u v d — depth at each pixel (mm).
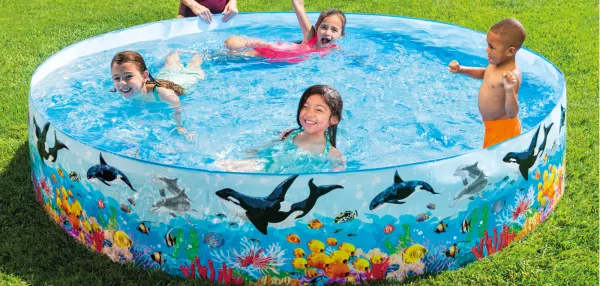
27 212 4629
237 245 3777
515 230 4277
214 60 6410
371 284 3863
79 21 9031
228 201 3672
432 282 3896
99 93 5594
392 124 5094
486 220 4062
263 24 7469
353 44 6828
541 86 5605
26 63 7434
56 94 5547
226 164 4457
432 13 9266
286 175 3586
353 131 4973
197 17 7148
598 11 9320
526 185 4234
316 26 6754
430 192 3785
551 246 4262
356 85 5801
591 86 6730
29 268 4055
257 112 5293
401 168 3670
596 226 4453
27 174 5148
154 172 3738
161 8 9648
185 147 4730
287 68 6215
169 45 6773
